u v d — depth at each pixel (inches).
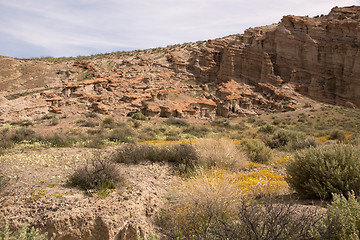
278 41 3041.3
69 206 206.1
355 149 276.1
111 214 202.4
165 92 2453.2
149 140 1003.9
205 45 3873.0
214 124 1914.4
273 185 297.1
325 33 2805.1
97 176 266.8
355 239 131.6
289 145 756.6
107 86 2684.5
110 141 804.0
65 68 3673.7
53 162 387.5
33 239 139.1
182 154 446.9
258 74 3090.6
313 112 2262.6
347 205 158.4
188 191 234.5
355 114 2155.5
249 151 563.2
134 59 3991.1
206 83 3326.8
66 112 2069.4
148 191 267.1
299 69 2866.6
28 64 3698.3
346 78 2529.5
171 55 3708.2
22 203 210.4
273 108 2573.8
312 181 257.0
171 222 207.6
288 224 143.6
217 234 144.4
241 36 3398.1
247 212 157.8
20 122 1652.3
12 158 407.5
